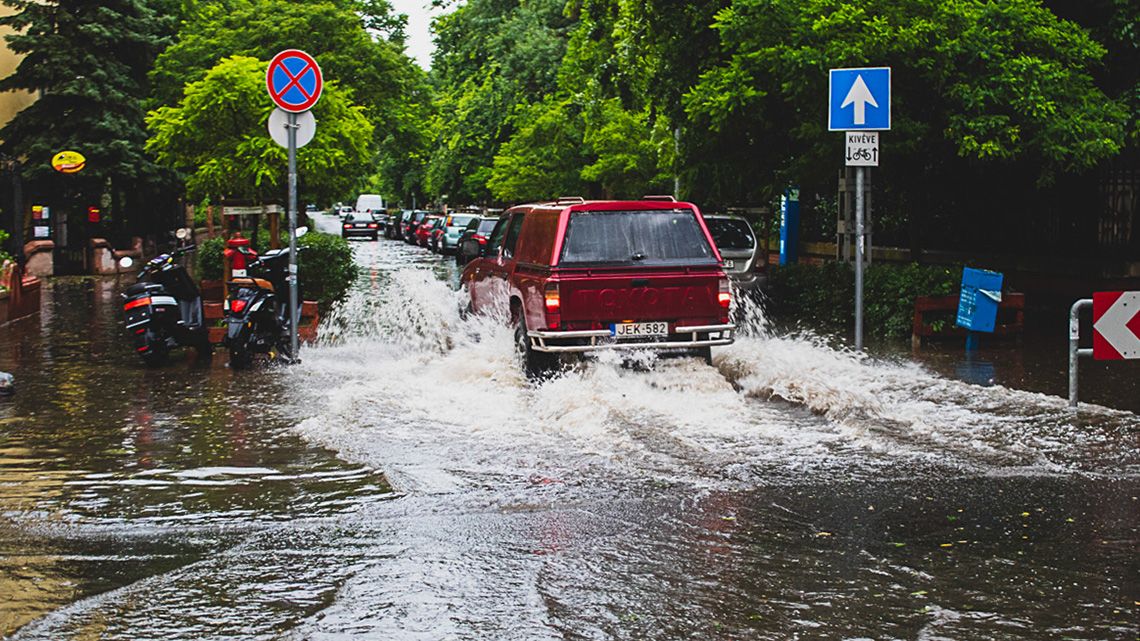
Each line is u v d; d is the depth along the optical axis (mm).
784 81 16875
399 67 33562
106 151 34719
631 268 12078
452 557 6578
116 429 10438
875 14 16406
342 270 20562
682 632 5398
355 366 14297
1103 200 19609
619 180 35344
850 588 5996
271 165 18500
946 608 5691
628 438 9633
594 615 5625
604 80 26969
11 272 20656
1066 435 9797
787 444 9453
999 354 15102
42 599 5906
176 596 5949
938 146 17797
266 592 6008
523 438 9742
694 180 20859
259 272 15555
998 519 7316
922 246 24641
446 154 58000
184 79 30328
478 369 12953
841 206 20391
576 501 7770
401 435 9883
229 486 8297
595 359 12117
